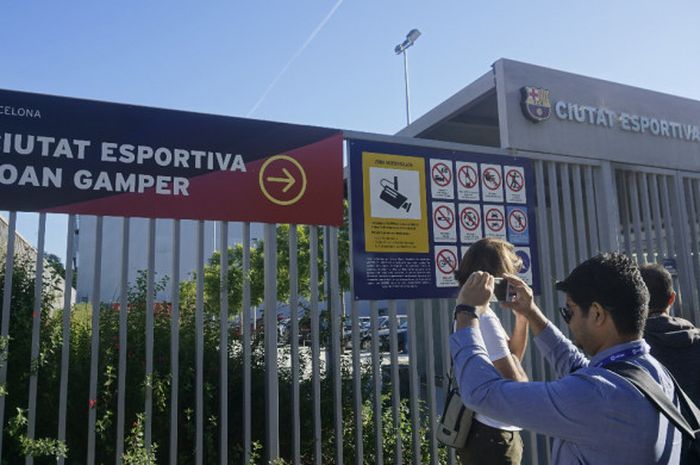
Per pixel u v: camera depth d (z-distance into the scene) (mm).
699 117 5770
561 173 4914
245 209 3551
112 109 3295
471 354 1678
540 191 4703
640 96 5387
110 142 3266
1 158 3035
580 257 4855
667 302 2793
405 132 6172
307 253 8797
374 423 3869
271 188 3637
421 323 7766
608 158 5078
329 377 4434
